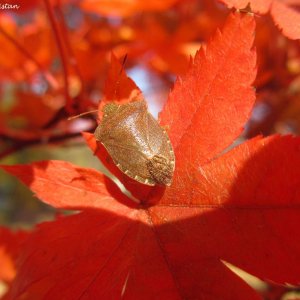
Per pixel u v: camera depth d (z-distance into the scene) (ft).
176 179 0.22
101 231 0.22
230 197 0.20
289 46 0.37
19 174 0.23
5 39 0.41
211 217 0.21
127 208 0.23
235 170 0.20
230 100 0.21
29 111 0.42
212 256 0.20
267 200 0.20
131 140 0.23
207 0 0.41
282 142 0.20
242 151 0.20
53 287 0.21
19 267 0.22
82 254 0.21
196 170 0.21
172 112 0.22
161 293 0.20
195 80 0.21
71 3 0.46
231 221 0.20
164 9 0.39
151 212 0.22
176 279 0.20
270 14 0.20
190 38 0.40
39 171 0.23
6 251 0.32
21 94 0.42
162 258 0.21
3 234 0.33
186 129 0.22
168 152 0.22
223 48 0.21
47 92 0.43
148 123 0.23
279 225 0.19
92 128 0.33
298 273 0.19
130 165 0.22
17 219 0.83
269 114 0.40
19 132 0.38
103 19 0.43
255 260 0.19
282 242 0.19
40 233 0.22
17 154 0.71
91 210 0.23
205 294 0.20
